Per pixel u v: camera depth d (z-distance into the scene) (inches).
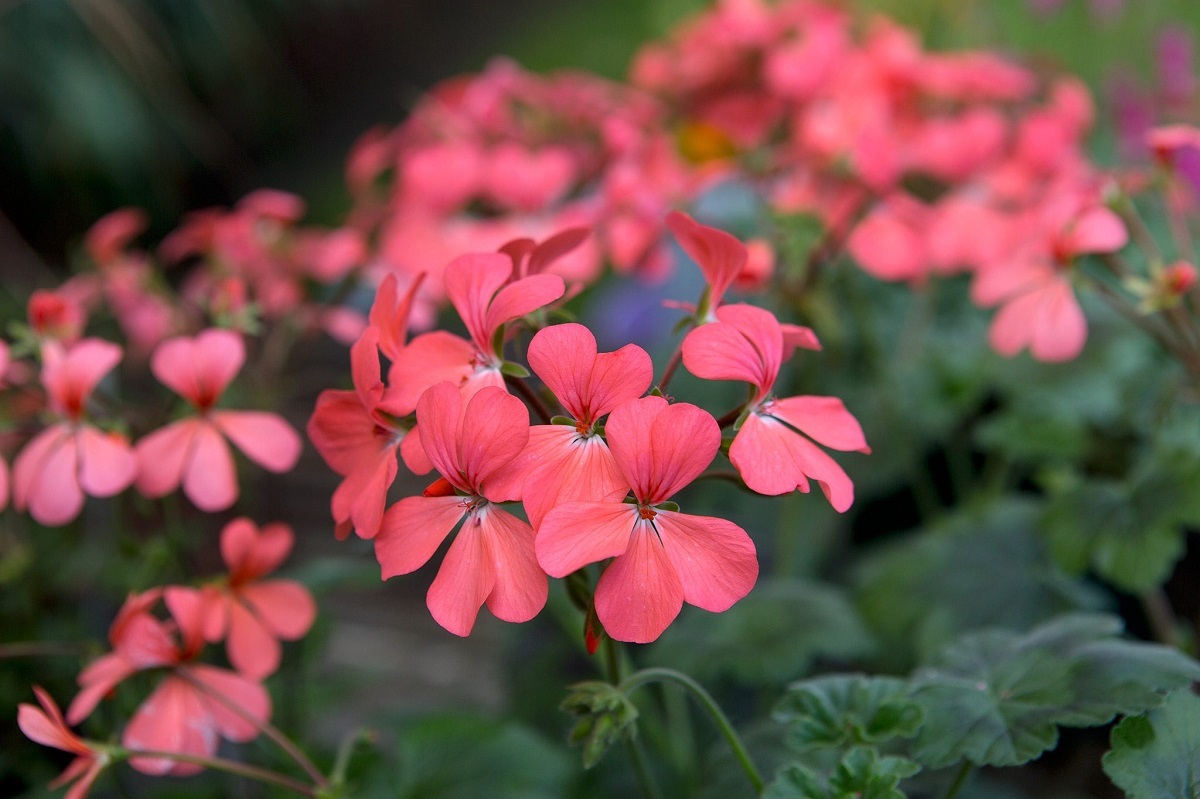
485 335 16.1
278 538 19.1
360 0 64.0
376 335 15.9
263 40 56.7
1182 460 20.9
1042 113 26.9
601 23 73.2
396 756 22.4
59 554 25.7
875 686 17.6
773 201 25.1
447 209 24.8
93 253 23.6
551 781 20.6
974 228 23.0
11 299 32.7
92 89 44.3
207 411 19.1
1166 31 35.8
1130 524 20.8
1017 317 20.8
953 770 19.2
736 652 21.9
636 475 15.2
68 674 24.0
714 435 15.3
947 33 40.6
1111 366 26.0
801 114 28.9
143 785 25.0
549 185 24.2
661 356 29.2
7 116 45.0
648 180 24.7
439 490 15.7
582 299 35.6
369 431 16.6
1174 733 16.6
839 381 29.0
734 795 18.7
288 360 26.1
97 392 19.8
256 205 23.2
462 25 78.7
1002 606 22.5
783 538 26.4
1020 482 28.5
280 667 22.7
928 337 29.3
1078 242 20.2
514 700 26.6
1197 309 20.6
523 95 27.4
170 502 21.0
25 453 18.9
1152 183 20.5
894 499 29.0
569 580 16.3
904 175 27.7
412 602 37.0
